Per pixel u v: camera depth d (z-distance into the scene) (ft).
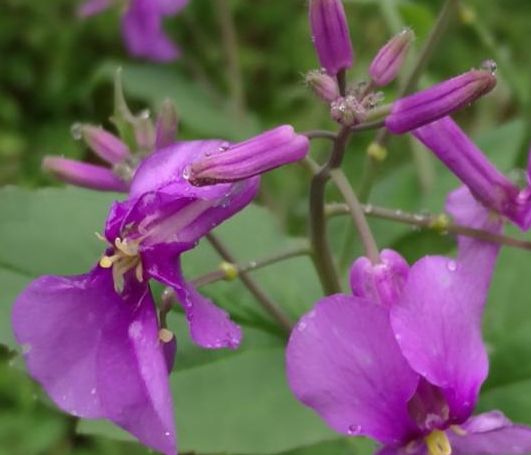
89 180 0.69
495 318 0.83
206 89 1.28
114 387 0.57
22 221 0.75
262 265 0.66
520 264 0.84
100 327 0.58
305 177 1.18
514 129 0.94
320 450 0.83
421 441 0.58
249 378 0.73
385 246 0.88
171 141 0.66
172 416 0.56
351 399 0.56
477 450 0.59
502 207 0.66
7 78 1.47
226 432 0.72
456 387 0.57
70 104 1.45
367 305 0.56
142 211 0.58
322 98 0.63
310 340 0.55
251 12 1.51
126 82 1.27
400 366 0.56
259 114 1.41
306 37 1.47
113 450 1.07
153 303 0.59
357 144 1.20
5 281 0.73
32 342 0.58
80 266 0.74
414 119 0.60
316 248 0.68
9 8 1.53
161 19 1.36
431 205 0.93
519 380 0.74
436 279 0.57
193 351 0.73
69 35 1.51
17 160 1.33
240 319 0.75
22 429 1.09
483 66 0.62
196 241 0.59
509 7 1.50
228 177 0.57
